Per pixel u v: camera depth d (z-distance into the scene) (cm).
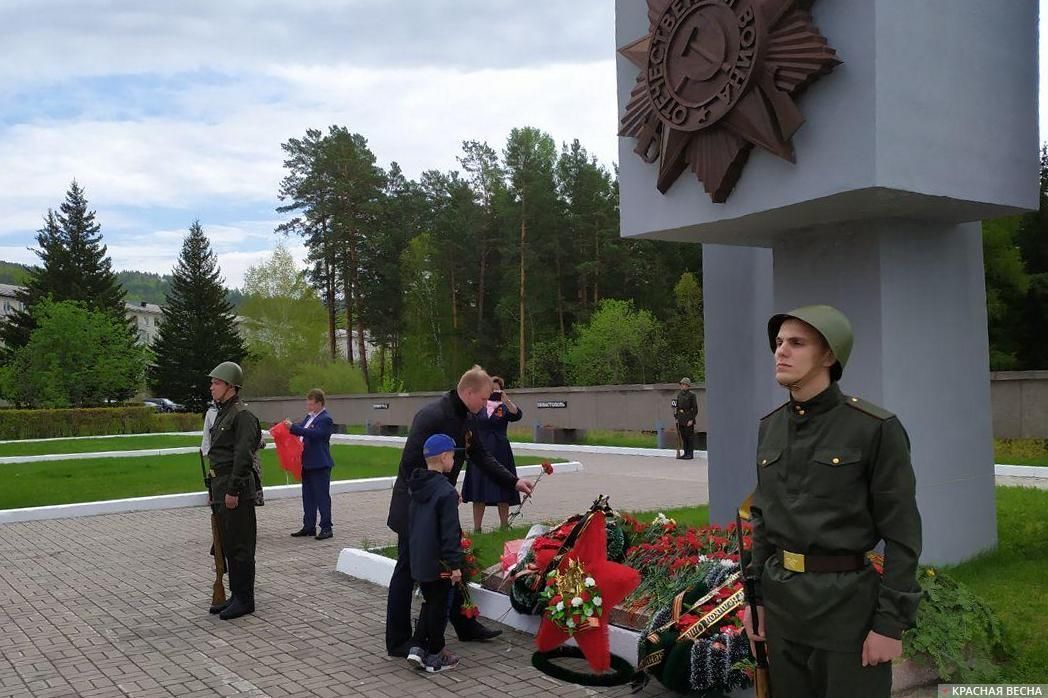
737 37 601
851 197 576
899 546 301
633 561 593
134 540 1097
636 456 2095
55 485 1623
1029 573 631
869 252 648
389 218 5694
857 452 309
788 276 704
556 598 523
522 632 630
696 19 630
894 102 556
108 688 533
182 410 5609
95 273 5803
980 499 698
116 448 2669
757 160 619
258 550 986
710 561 544
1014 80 647
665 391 2300
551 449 2361
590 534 532
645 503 1261
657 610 529
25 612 735
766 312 798
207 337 5466
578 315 4822
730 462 837
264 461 2077
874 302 645
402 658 580
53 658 598
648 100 679
